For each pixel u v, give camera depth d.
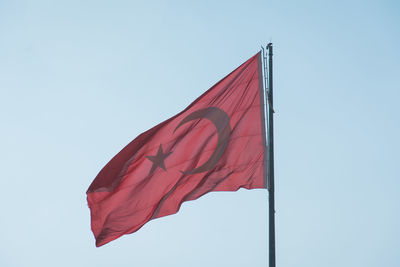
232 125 14.63
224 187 14.23
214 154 14.55
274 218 12.74
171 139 15.02
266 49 14.88
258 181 14.02
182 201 14.59
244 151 14.31
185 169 14.68
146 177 14.97
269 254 12.39
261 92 14.69
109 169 15.05
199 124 14.96
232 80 15.05
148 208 14.97
